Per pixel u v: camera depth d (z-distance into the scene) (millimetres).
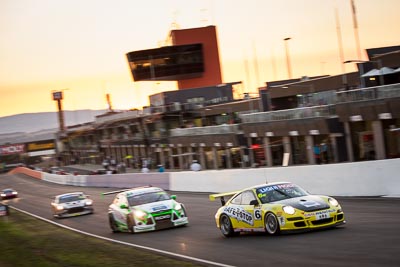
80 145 144375
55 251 16812
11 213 42031
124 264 12977
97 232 23562
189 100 101000
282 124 54969
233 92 103812
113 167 95250
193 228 20500
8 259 15539
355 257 10820
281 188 15945
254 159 62688
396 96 41281
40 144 185875
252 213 15758
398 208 18828
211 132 71062
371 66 52844
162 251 15148
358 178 24531
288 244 13445
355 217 17625
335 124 47844
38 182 93688
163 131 87812
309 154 52719
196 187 41438
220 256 13102
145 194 22172
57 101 192500
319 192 26734
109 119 112125
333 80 60719
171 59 108625
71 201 34062
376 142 44125
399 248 11266
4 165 169000
